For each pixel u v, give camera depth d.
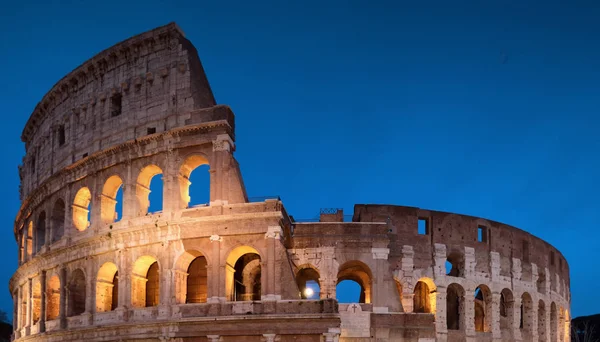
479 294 111.44
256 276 77.38
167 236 70.25
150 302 75.75
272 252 66.88
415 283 82.62
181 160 72.88
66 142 86.25
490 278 89.25
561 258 111.19
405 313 72.69
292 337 64.50
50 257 82.69
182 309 68.00
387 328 72.00
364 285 85.25
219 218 68.56
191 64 76.12
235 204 69.06
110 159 77.44
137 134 76.69
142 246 72.12
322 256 74.38
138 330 68.94
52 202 86.69
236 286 75.00
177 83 75.69
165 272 69.56
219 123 71.31
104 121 81.00
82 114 84.25
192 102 74.31
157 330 67.81
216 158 70.88
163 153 73.75
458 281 85.75
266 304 65.69
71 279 79.75
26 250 95.56
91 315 74.50
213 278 67.56
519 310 92.38
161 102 76.12
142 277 74.25
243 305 66.25
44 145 93.06
